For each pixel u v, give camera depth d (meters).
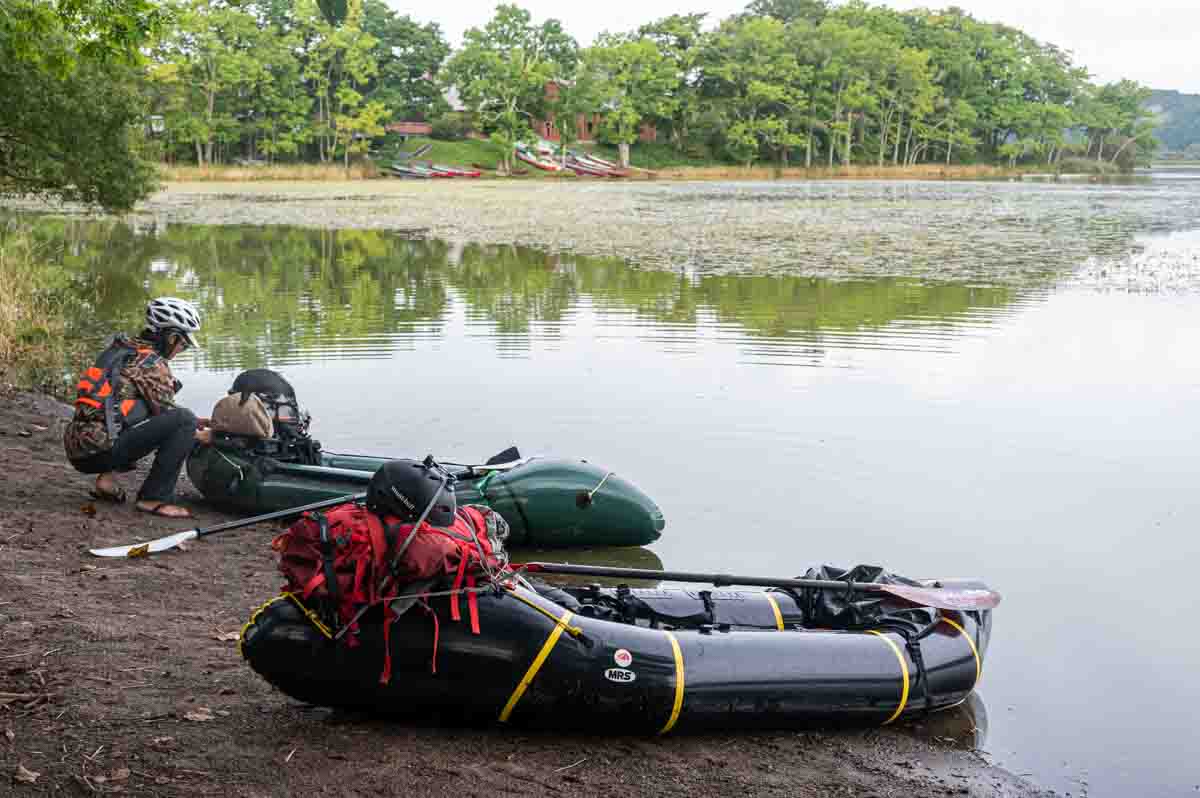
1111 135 119.62
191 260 22.95
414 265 22.12
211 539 6.93
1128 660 5.70
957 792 4.37
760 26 92.44
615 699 4.44
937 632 5.12
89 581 5.86
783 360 12.84
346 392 11.23
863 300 17.27
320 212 38.12
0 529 6.52
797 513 7.88
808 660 4.75
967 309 16.39
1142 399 11.02
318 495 7.34
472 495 7.28
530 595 4.49
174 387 7.18
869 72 97.00
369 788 3.88
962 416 10.41
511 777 4.11
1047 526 7.64
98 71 19.03
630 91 88.44
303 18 78.81
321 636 4.26
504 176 82.12
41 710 4.23
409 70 91.56
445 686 4.33
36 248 20.16
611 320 15.53
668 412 10.48
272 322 15.49
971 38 110.31
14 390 10.69
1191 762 4.71
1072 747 4.83
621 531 7.32
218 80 74.56
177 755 3.99
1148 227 32.19
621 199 48.53
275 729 4.30
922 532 7.51
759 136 97.75
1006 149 108.81
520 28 85.44
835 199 49.50
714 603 5.39
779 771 4.42
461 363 12.66
